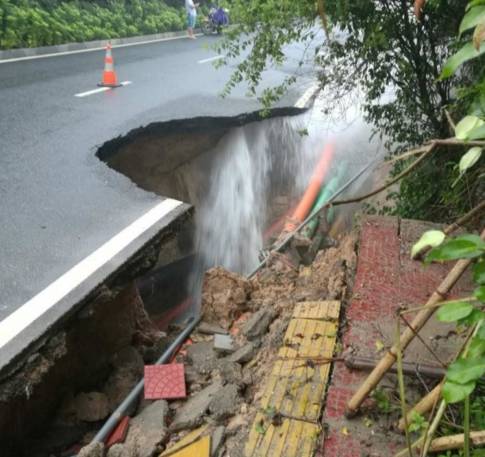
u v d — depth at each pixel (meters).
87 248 4.23
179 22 19.66
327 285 4.26
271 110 8.84
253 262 9.04
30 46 12.44
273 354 3.54
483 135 1.61
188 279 8.08
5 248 4.15
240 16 5.34
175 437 3.09
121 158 7.07
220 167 9.07
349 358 2.79
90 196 5.15
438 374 2.62
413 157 5.14
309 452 2.38
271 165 10.12
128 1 19.08
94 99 8.60
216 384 3.44
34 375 3.15
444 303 1.63
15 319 3.36
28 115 7.44
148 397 3.56
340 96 6.43
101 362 4.17
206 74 11.41
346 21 5.02
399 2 4.99
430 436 1.90
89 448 2.98
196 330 4.44
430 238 1.58
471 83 4.44
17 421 3.34
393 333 3.00
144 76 10.82
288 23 5.24
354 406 2.42
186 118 7.82
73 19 14.90
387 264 3.73
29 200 4.96
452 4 4.71
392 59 5.48
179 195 8.34
